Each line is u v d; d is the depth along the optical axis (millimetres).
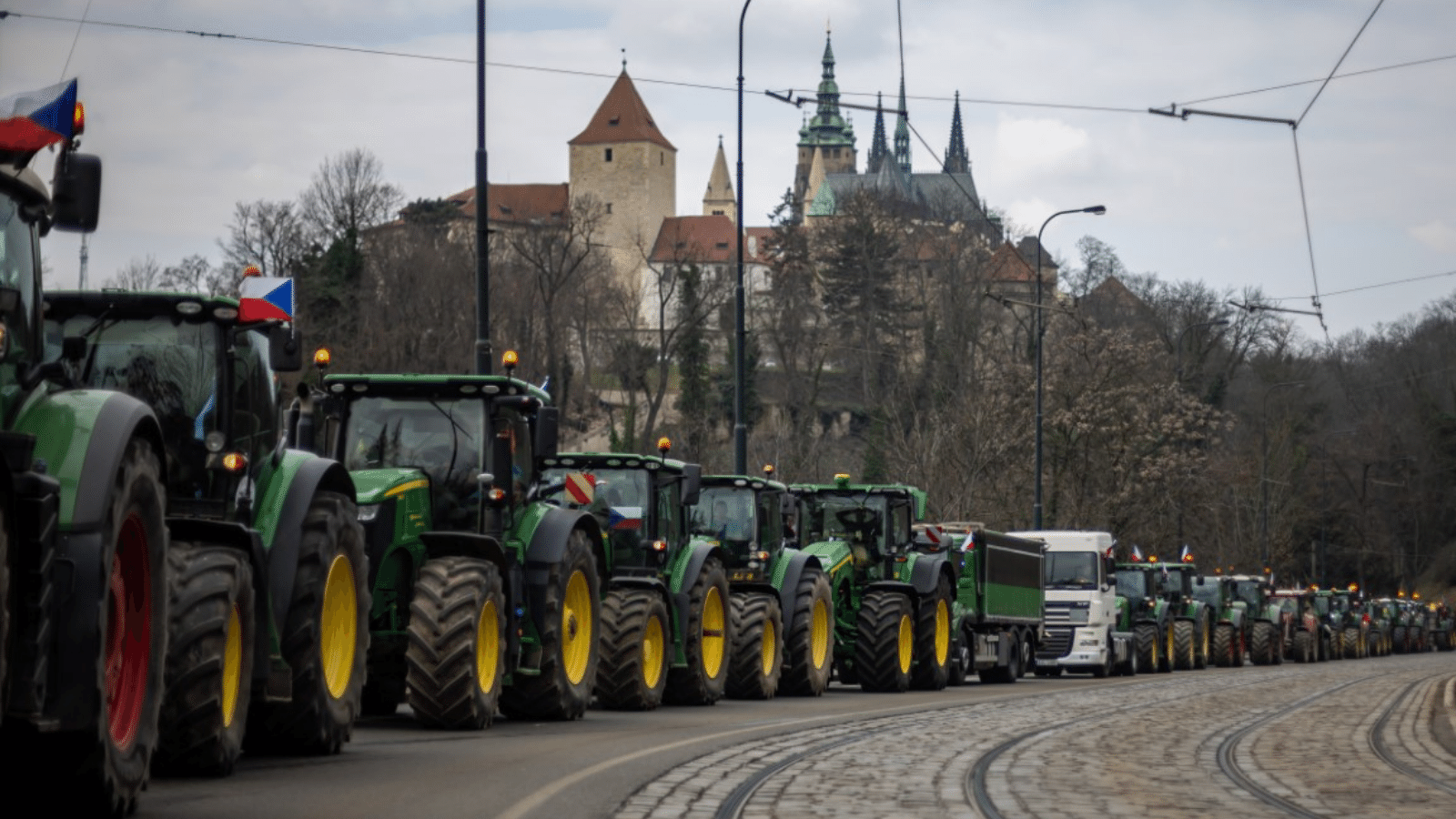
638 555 38000
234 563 19641
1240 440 168875
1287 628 110500
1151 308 169625
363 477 28859
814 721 33781
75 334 21234
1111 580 74938
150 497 16859
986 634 60719
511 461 30844
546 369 158625
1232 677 72500
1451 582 196250
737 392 63094
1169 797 22172
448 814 17453
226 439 21766
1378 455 189875
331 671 23547
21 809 16062
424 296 156375
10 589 14523
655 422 187250
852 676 54969
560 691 31453
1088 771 25359
